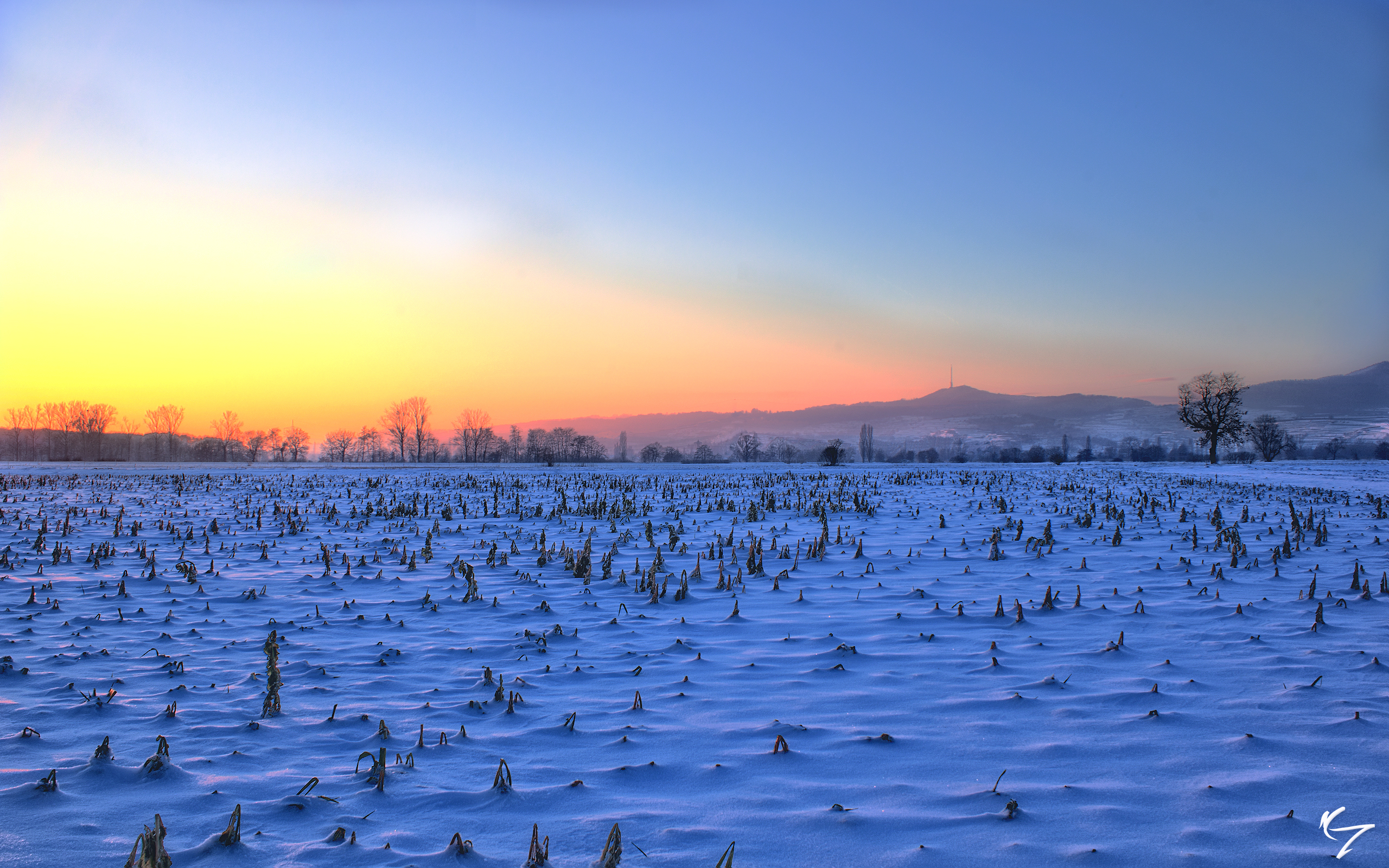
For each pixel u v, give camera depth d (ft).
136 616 35.40
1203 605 34.55
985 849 14.06
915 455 559.38
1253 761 17.84
